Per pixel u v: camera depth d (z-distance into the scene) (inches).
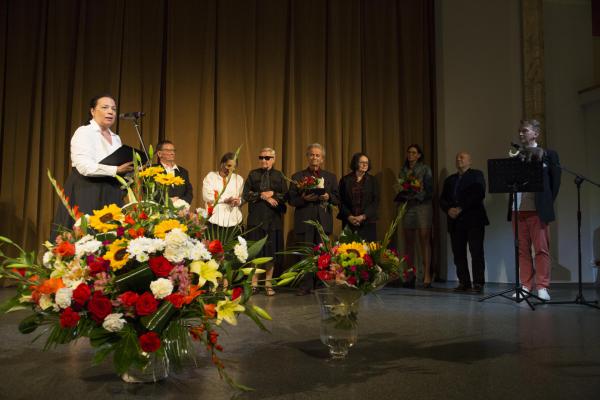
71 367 89.8
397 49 275.0
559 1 275.0
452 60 272.8
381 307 167.8
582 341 113.7
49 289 68.5
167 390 76.5
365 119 271.4
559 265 261.6
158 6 250.2
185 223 80.0
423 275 260.5
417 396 74.1
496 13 270.4
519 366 91.4
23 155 236.2
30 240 233.3
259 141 257.6
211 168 248.8
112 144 127.3
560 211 264.8
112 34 245.0
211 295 75.4
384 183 269.9
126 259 69.5
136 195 85.8
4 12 238.7
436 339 115.5
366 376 84.7
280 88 260.8
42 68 238.7
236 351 103.1
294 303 178.2
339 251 94.2
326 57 269.6
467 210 225.9
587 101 266.1
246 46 258.1
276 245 213.5
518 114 264.5
